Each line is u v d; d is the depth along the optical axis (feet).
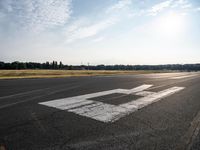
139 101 17.13
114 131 9.25
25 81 41.78
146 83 36.60
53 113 12.48
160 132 9.26
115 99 17.95
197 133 9.21
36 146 7.44
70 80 45.65
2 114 12.19
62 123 10.39
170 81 42.57
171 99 18.62
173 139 8.41
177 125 10.38
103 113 12.61
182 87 29.89
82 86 30.17
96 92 22.67
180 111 13.58
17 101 16.70
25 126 9.84
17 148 7.24
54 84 33.96
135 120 11.17
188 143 8.02
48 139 8.14
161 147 7.57
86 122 10.61
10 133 8.83
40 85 31.91
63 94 20.94
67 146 7.48
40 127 9.70
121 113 12.70
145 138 8.46
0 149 7.13
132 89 26.03
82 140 8.09
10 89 25.79
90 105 15.06
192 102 17.07
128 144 7.78
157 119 11.46
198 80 46.19
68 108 13.93
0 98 18.30
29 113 12.45
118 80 45.52
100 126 9.98
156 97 19.53
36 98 18.28
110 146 7.55
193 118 11.78
